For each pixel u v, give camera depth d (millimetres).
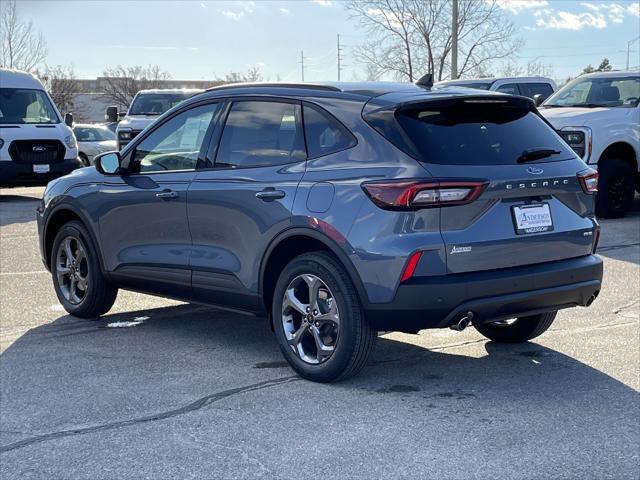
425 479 3875
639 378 5367
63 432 4508
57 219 7281
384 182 4820
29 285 8562
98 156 6477
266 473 3957
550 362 5750
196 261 5953
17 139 16750
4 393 5148
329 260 5094
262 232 5438
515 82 17641
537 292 5047
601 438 4352
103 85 85562
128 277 6602
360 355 5078
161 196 6148
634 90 13133
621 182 12836
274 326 5500
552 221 5188
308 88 5555
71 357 5945
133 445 4312
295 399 4984
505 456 4125
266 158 5582
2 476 3969
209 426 4562
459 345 6234
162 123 6398
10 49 49594
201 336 6531
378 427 4523
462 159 4895
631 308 7375
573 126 12617
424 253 4723
